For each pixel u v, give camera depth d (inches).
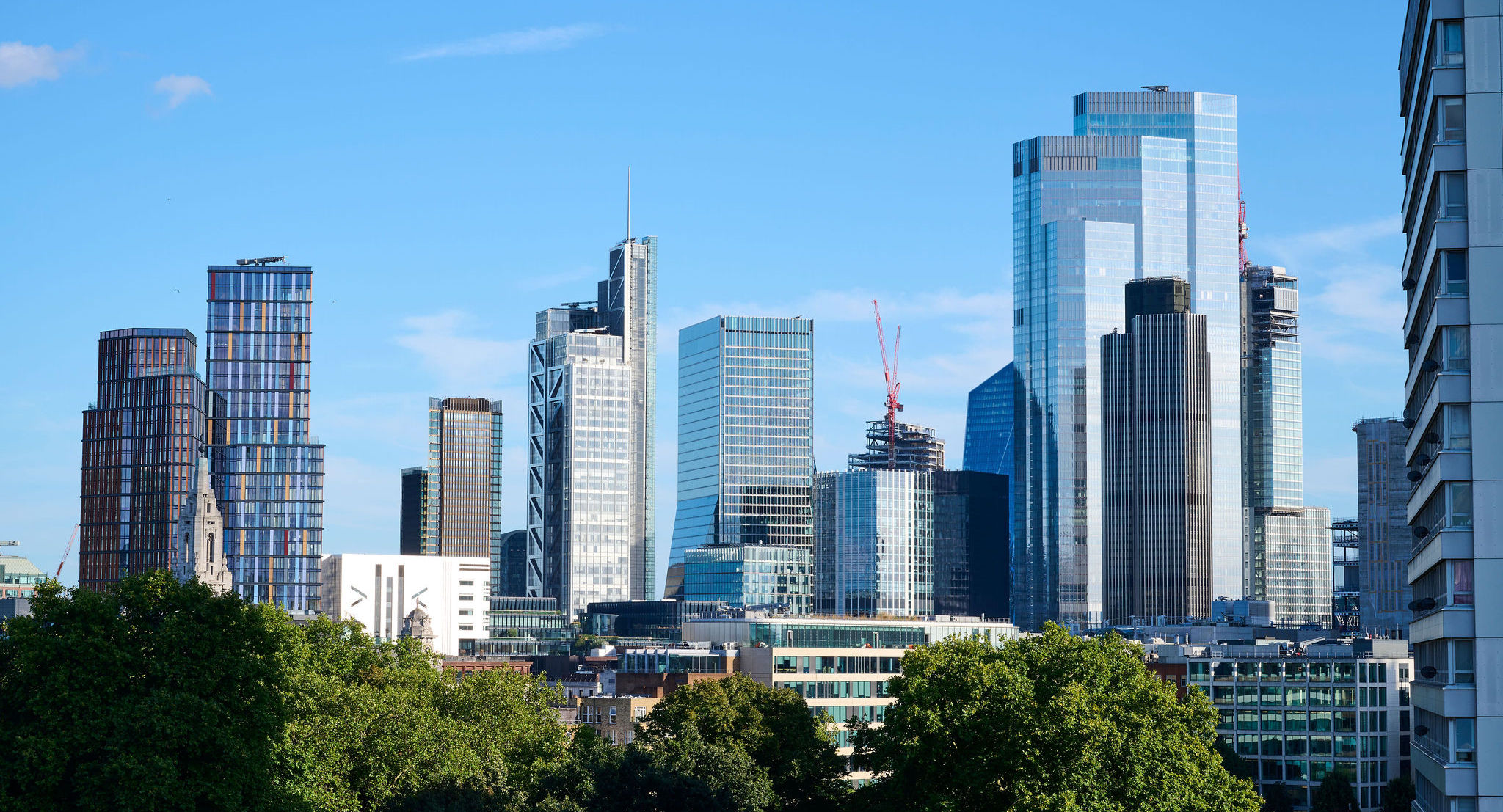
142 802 5767.7
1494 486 5497.1
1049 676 7706.7
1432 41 5797.2
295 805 6505.9
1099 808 6540.4
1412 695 7121.1
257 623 6594.5
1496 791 5433.1
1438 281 5733.3
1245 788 7263.8
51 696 5954.7
